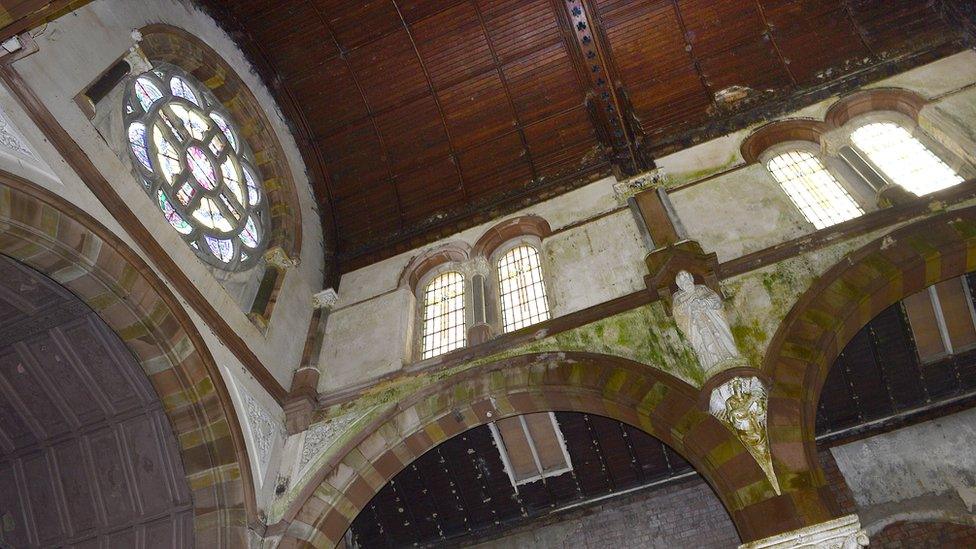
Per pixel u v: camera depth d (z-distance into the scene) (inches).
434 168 703.7
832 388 552.1
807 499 351.9
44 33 388.2
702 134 622.8
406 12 665.6
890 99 570.3
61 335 420.5
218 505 425.7
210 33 609.0
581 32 674.2
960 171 505.4
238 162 610.2
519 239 627.5
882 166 535.8
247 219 587.8
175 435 434.6
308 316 610.5
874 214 473.7
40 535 453.1
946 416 557.0
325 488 462.3
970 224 437.1
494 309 569.0
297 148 698.2
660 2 663.8
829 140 566.6
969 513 515.8
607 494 613.9
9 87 351.9
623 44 677.9
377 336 576.7
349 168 712.4
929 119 533.6
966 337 530.3
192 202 514.3
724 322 440.1
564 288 541.0
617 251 549.6
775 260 476.4
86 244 375.6
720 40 667.4
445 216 669.9
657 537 588.4
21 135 355.3
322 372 561.9
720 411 399.9
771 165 581.9
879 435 566.6
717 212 542.0
